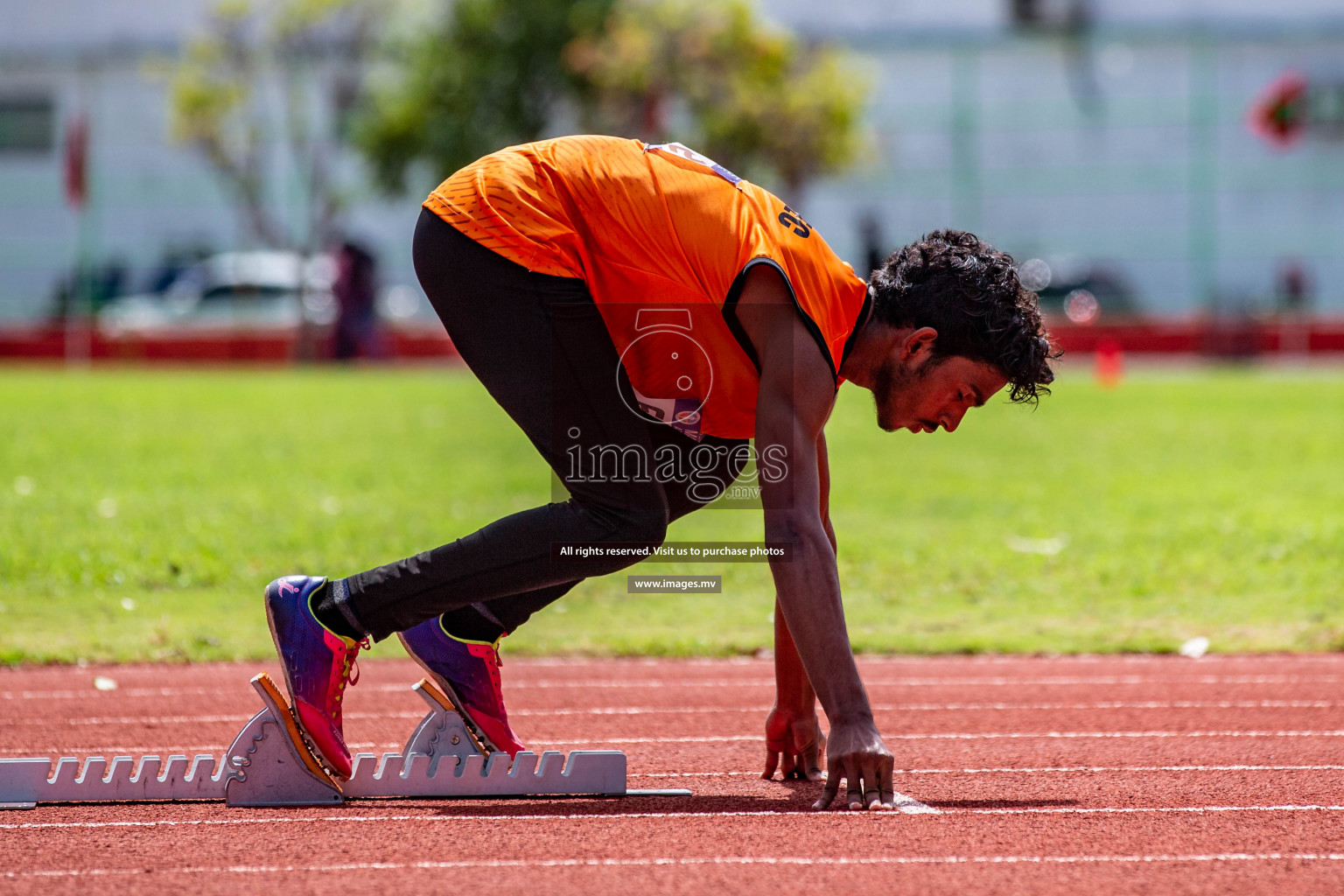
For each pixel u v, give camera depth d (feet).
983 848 36.45
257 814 39.93
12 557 81.56
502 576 39.34
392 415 184.65
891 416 40.65
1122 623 72.59
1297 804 41.16
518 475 125.59
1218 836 37.65
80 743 50.34
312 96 343.67
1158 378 272.51
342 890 33.32
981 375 39.55
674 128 326.03
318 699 40.40
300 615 40.27
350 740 51.13
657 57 313.53
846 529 98.99
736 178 39.91
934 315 39.01
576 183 38.96
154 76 344.08
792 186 337.31
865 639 68.74
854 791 39.40
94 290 347.56
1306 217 332.19
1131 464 138.62
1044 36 337.93
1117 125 336.90
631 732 52.47
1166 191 336.29
